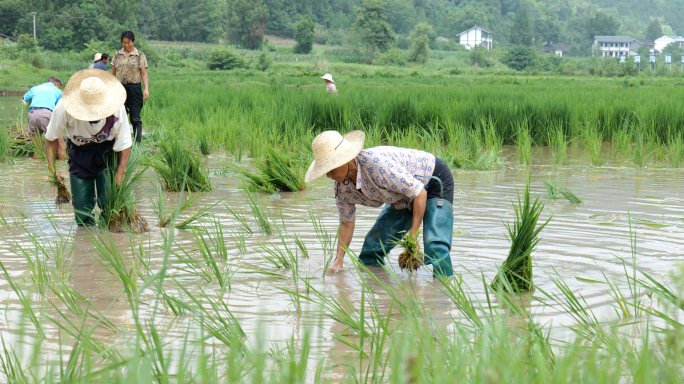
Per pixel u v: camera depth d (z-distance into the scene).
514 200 6.71
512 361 2.20
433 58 114.50
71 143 5.41
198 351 2.79
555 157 10.59
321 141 3.84
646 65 126.50
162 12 114.69
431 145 10.52
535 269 4.20
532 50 111.88
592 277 4.02
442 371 2.20
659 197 6.86
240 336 2.96
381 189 4.10
